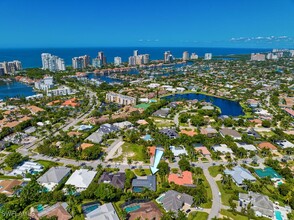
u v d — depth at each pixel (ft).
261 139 638.12
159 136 625.82
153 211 353.10
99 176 457.27
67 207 364.17
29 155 544.62
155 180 443.32
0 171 476.13
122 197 397.39
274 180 451.12
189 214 358.23
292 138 638.12
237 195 400.88
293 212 366.84
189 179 443.73
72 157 532.73
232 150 565.94
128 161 511.40
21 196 383.45
